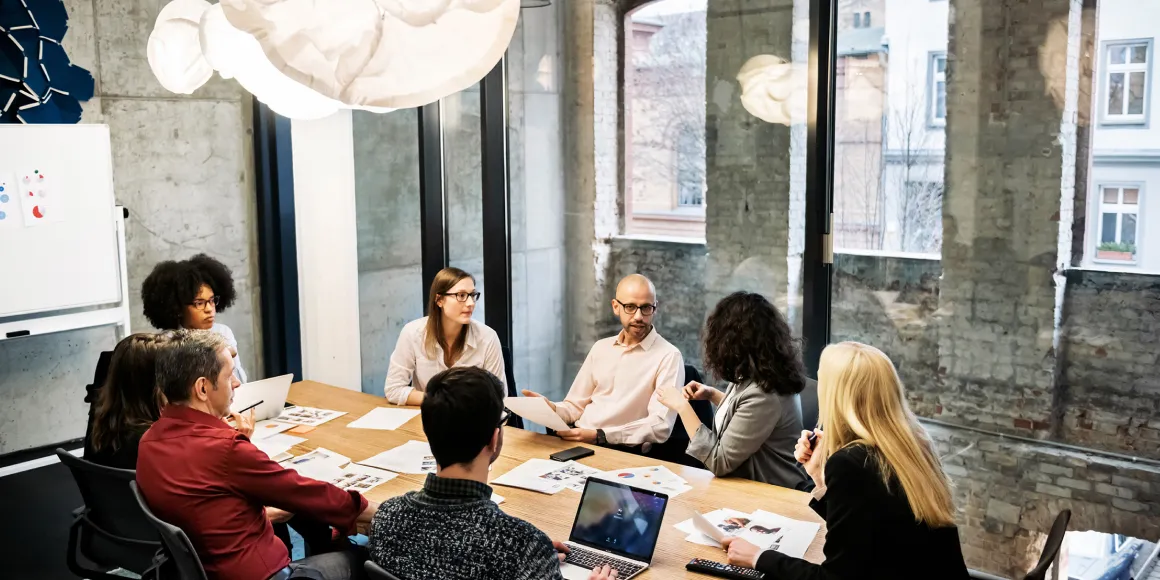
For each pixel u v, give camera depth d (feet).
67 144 14.73
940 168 12.39
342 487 10.17
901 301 12.94
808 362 13.61
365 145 18.76
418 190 18.20
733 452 10.35
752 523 8.98
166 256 17.56
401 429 12.42
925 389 12.98
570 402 13.21
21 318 14.38
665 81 14.73
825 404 7.67
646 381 12.67
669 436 12.49
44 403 16.10
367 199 18.90
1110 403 11.67
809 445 8.72
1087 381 11.78
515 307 17.42
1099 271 11.50
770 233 13.87
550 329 17.03
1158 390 11.31
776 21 13.32
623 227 15.66
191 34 9.81
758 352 10.52
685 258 14.92
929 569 7.13
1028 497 12.42
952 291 12.53
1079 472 11.99
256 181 18.90
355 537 12.60
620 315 12.87
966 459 12.82
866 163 12.92
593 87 15.62
